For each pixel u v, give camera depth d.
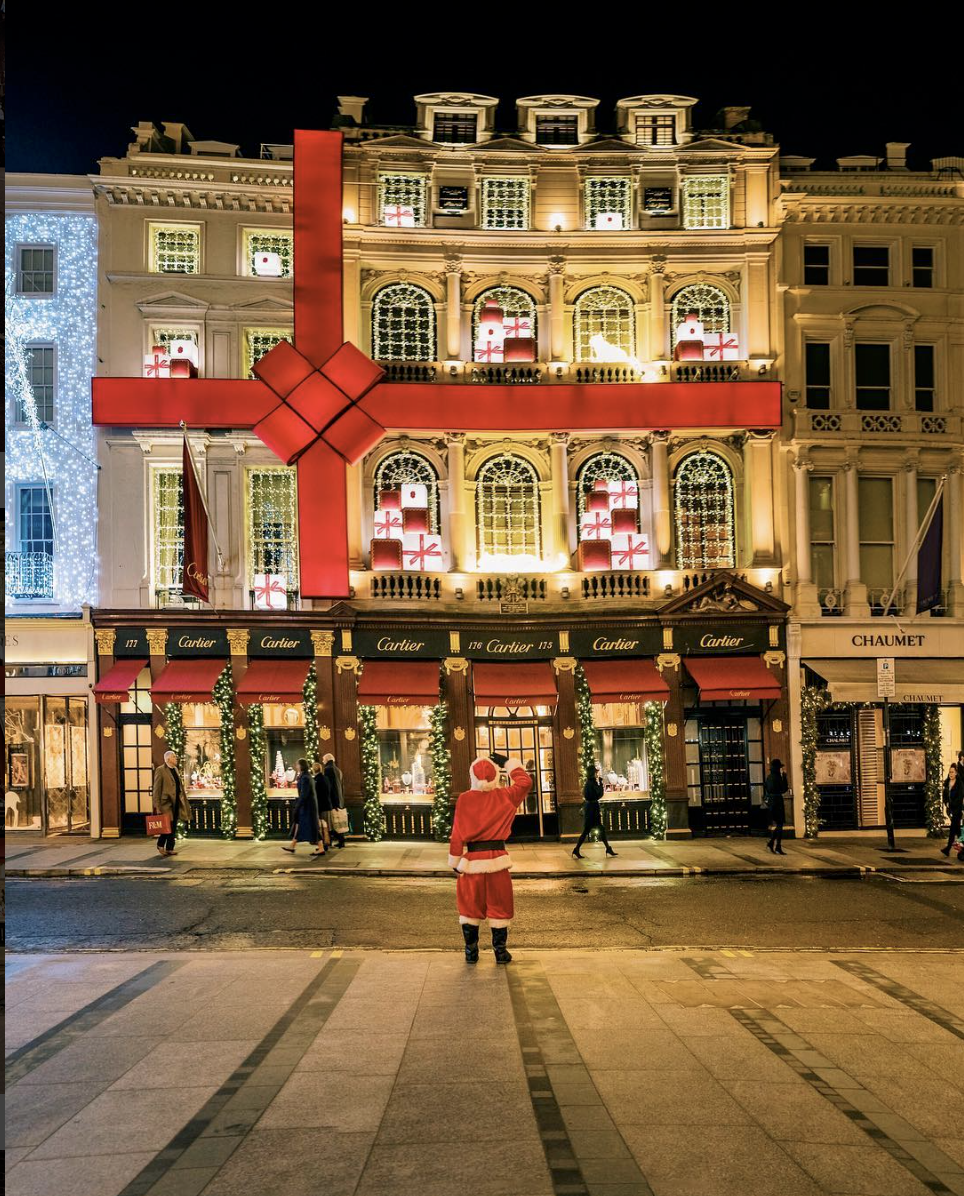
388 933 14.78
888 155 29.34
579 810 25.86
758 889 19.12
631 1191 5.88
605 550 26.94
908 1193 5.90
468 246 27.38
